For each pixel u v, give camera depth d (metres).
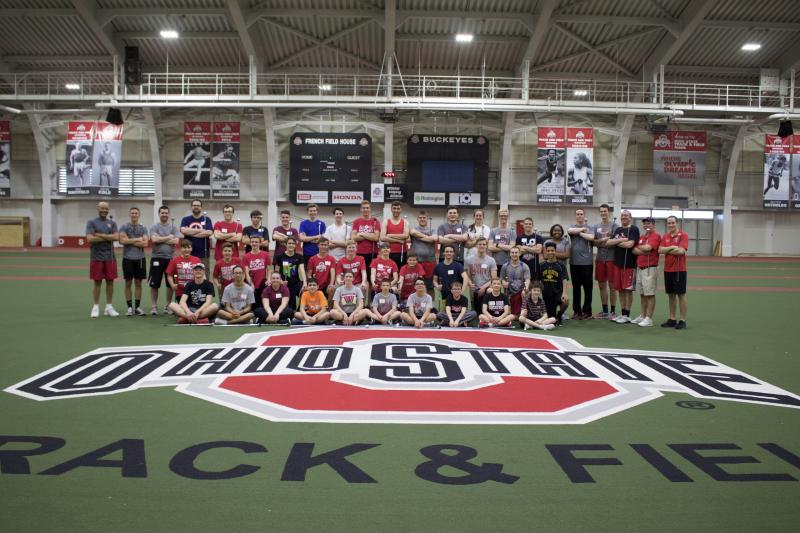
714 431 4.09
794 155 30.08
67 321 8.67
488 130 29.17
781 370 5.98
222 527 2.70
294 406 4.53
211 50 25.22
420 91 26.39
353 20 23.25
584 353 6.70
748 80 27.08
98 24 22.66
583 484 3.21
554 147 28.59
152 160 29.56
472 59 25.61
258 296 9.25
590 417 4.36
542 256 9.77
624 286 9.27
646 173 30.67
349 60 25.64
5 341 7.02
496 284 8.70
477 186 28.67
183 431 3.96
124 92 23.16
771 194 30.25
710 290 14.86
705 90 27.45
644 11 22.81
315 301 8.68
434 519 2.80
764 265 25.48
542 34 22.78
